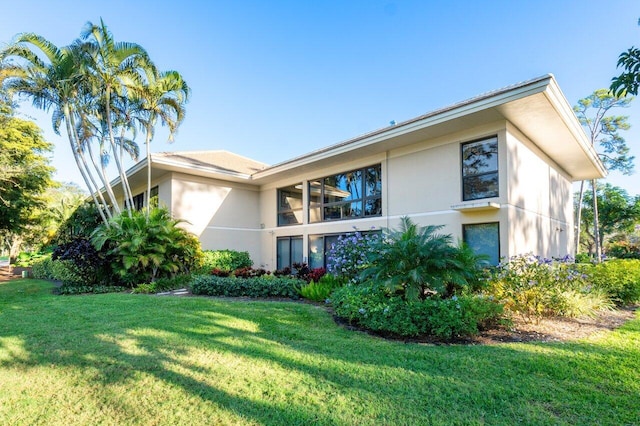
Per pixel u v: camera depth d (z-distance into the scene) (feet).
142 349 15.76
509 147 32.12
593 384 12.48
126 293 34.45
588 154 43.60
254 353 15.40
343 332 19.29
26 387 12.23
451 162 34.91
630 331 19.85
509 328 19.81
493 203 30.40
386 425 9.82
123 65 42.86
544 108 29.32
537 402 11.18
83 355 15.05
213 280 32.19
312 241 49.70
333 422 9.96
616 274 30.12
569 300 22.70
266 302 27.43
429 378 12.82
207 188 53.62
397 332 18.48
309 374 13.16
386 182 40.55
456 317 18.03
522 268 23.44
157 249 38.29
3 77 40.06
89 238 39.78
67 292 35.40
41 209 70.38
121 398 11.42
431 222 35.99
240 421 10.05
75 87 42.19
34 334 18.06
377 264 21.54
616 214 85.61
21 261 92.53
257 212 59.06
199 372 13.32
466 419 10.14
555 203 45.80
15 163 59.11
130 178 55.06
